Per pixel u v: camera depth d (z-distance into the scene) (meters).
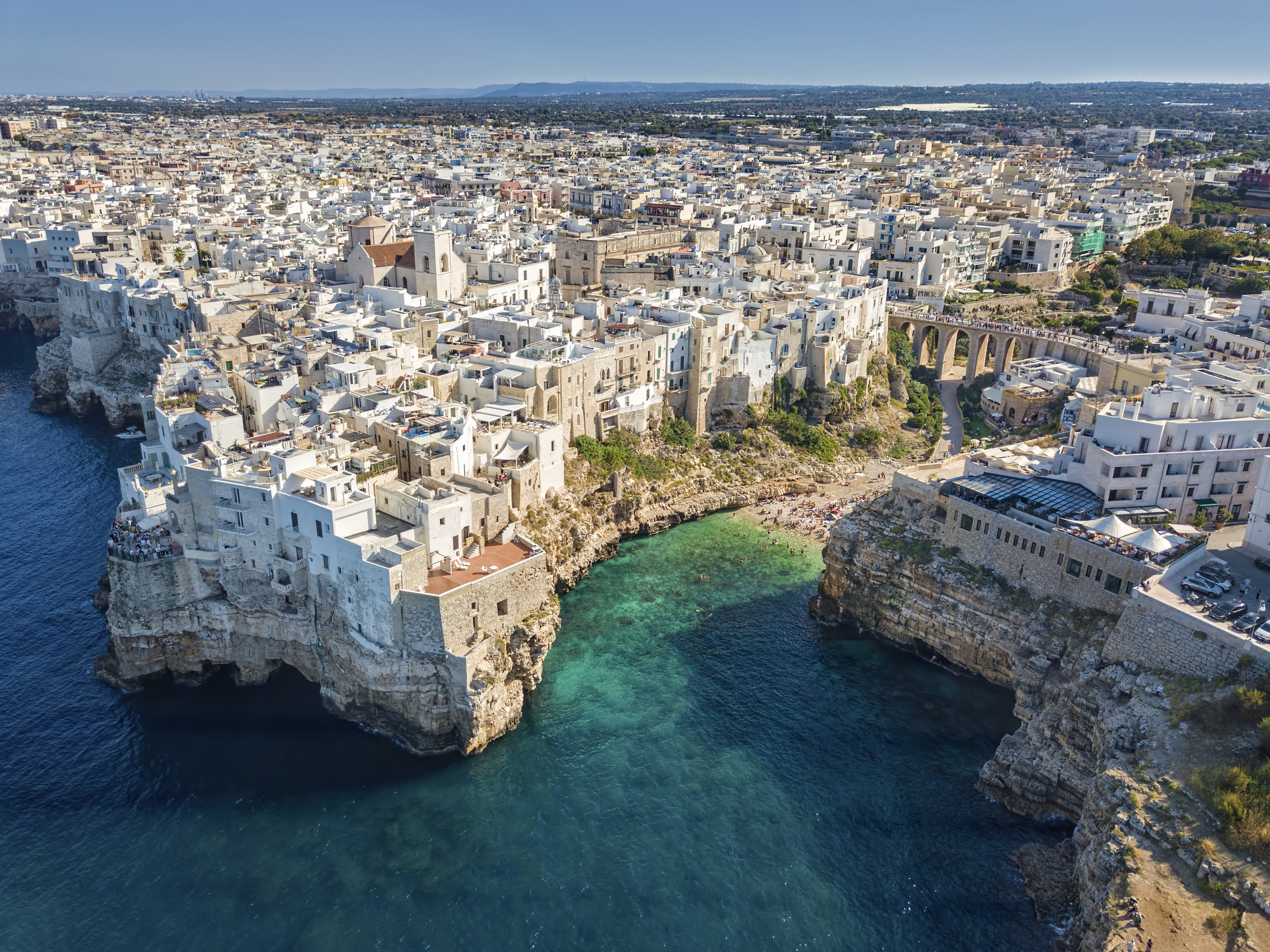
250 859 92.81
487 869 92.25
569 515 142.62
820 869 92.88
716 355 178.00
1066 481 121.62
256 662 116.31
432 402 132.62
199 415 121.44
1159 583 99.25
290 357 145.88
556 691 117.62
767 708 115.31
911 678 120.69
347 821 97.44
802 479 177.88
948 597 119.69
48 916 86.44
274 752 106.69
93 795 100.06
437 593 102.06
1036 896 88.62
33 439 193.25
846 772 105.06
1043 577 111.88
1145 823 79.75
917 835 96.75
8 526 154.25
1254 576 101.56
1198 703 88.25
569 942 85.06
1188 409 118.44
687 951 84.50
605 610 135.50
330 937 85.06
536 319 171.12
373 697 107.69
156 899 88.44
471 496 117.06
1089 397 160.50
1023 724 105.44
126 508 124.50
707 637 129.75
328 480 105.38
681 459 169.75
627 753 107.56
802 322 192.12
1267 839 74.62
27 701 113.31
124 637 113.19
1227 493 118.00
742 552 153.75
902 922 87.31
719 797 101.56
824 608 134.00
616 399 163.12
